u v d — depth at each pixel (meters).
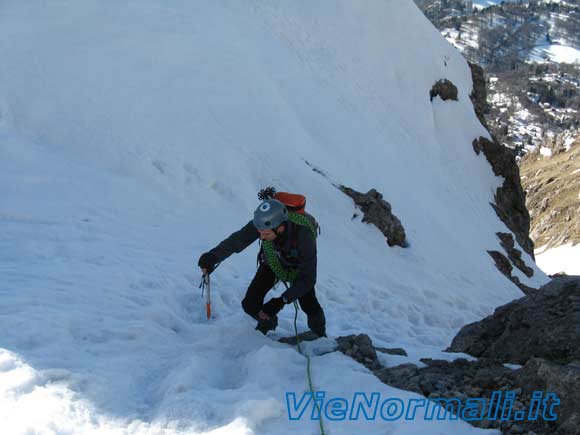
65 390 4.34
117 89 14.74
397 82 23.45
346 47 22.77
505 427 4.52
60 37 15.68
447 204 20.83
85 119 13.73
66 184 11.34
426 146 22.52
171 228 11.02
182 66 16.30
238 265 9.63
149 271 7.88
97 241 9.27
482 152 25.08
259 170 14.95
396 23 24.86
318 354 5.84
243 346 5.82
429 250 16.41
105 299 6.49
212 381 5.03
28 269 7.14
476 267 17.25
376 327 8.70
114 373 4.83
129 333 5.70
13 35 15.30
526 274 22.06
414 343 8.09
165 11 18.16
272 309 5.87
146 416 4.34
